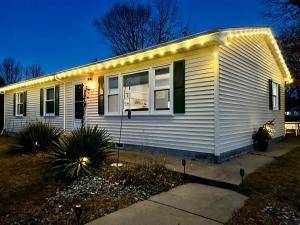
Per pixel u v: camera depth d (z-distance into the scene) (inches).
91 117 380.8
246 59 316.8
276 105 446.9
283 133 480.7
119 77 339.6
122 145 336.5
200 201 156.9
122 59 315.0
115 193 169.5
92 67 358.0
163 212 140.4
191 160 255.1
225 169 219.3
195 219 132.0
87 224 126.1
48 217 136.8
